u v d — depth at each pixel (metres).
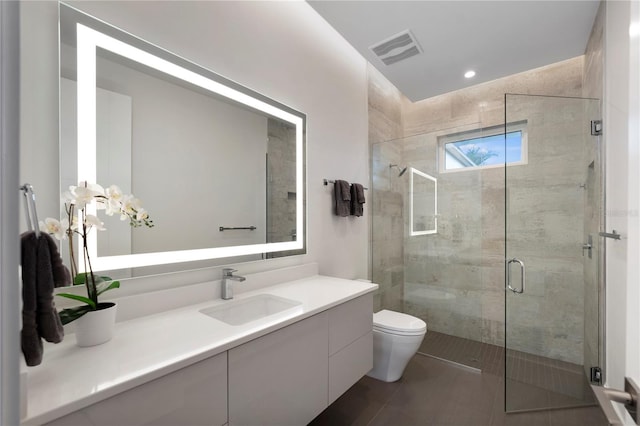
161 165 1.38
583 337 2.09
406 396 2.01
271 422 1.16
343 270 2.51
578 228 2.09
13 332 0.29
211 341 0.99
